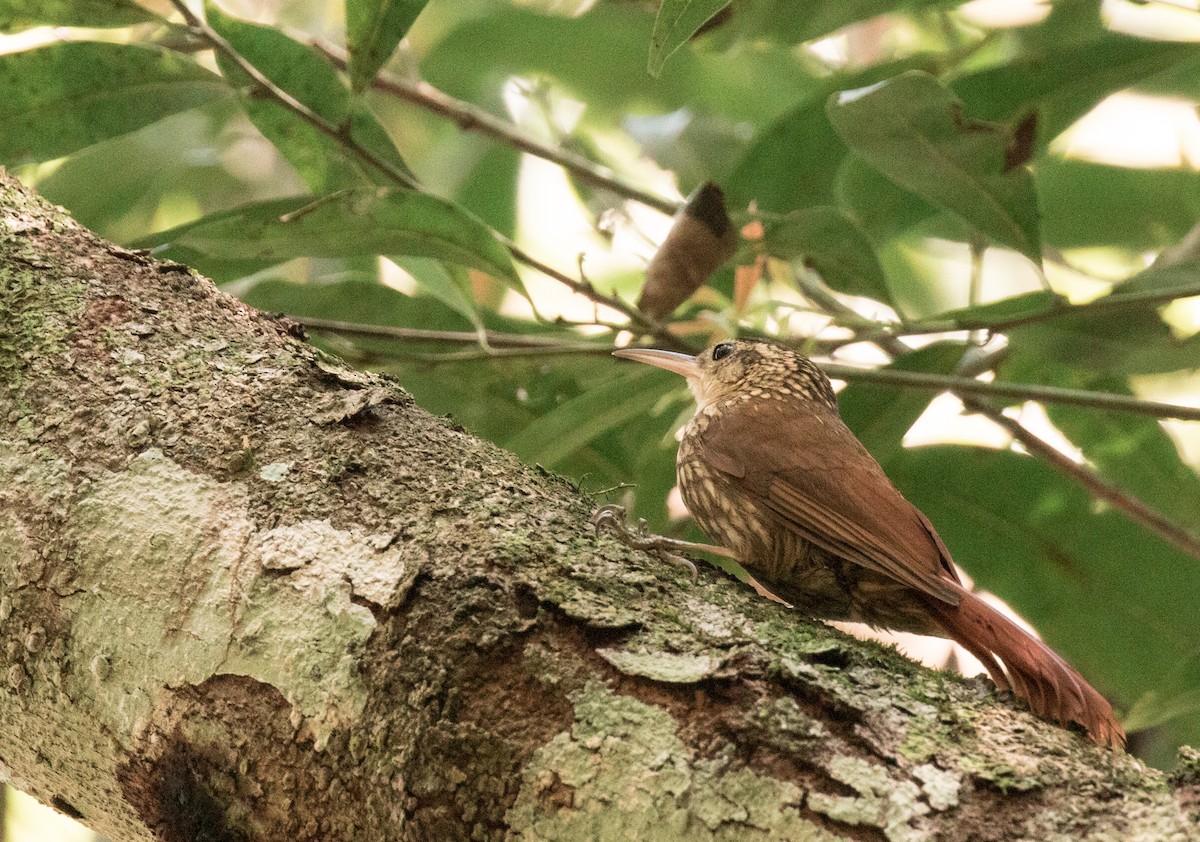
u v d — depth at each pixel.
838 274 8.27
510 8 11.34
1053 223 10.77
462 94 11.86
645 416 9.06
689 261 7.76
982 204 7.28
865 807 3.53
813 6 8.01
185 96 7.59
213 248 7.04
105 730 4.33
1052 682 3.98
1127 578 9.13
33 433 4.64
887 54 11.41
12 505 4.52
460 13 12.16
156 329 4.98
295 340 5.14
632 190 9.84
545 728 3.83
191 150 11.06
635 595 4.15
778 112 11.54
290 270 10.81
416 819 3.82
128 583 4.32
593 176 9.91
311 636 4.10
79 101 7.41
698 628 4.05
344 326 7.96
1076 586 9.20
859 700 3.80
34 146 7.41
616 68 11.48
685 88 11.53
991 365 9.00
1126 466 9.38
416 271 7.99
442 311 8.89
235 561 4.29
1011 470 9.23
